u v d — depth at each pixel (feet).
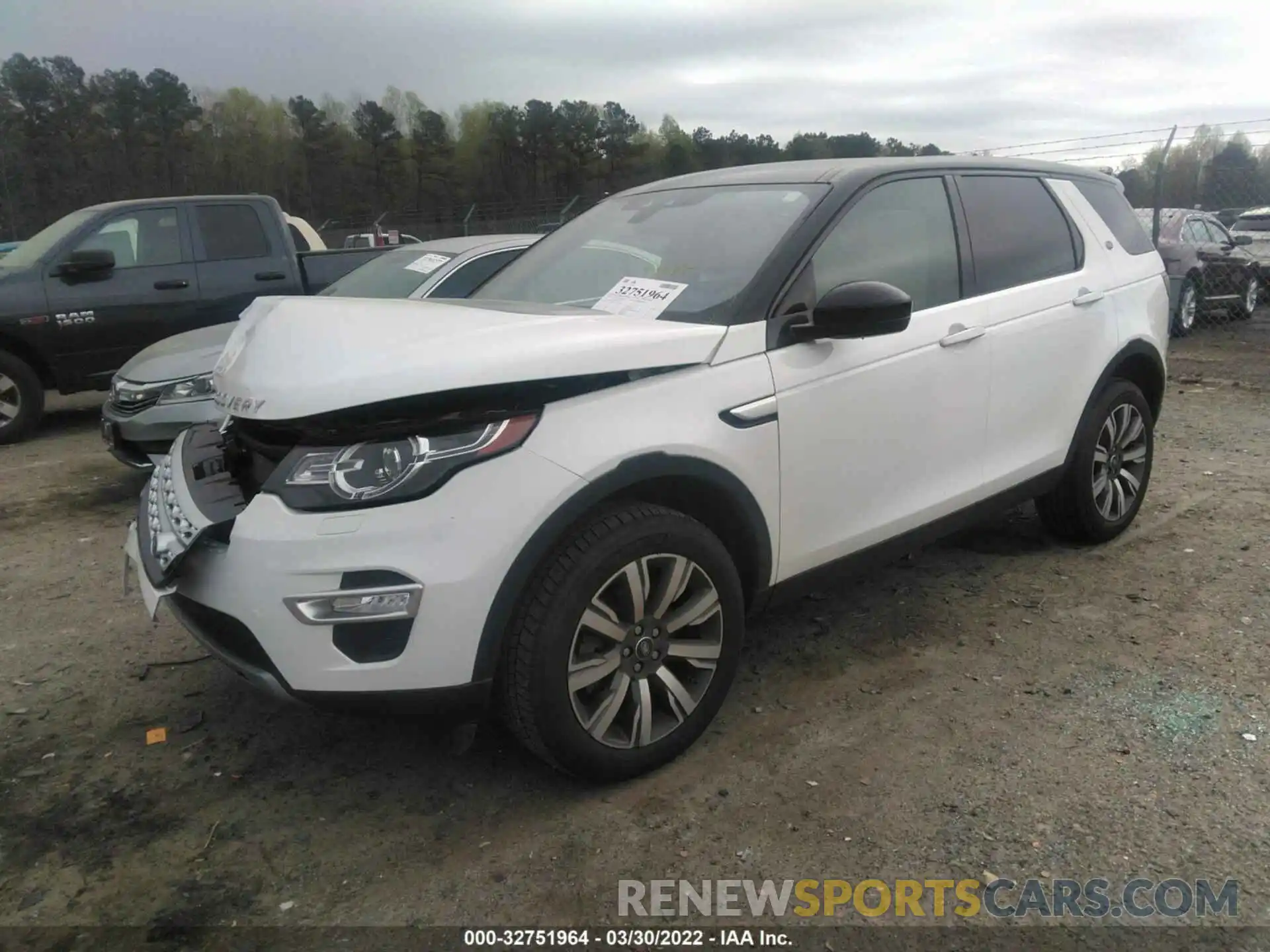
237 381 8.89
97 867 8.41
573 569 8.38
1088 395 13.87
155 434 18.37
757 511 9.73
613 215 12.99
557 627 8.34
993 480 12.55
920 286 11.59
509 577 8.05
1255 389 27.71
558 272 12.05
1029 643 11.95
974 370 11.91
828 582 10.89
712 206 11.79
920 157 12.39
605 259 11.75
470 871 8.20
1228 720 10.03
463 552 7.83
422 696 8.05
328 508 7.86
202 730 10.68
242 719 10.87
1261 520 16.05
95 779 9.75
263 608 7.96
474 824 8.81
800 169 11.99
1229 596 13.07
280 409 8.13
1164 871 7.88
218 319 27.58
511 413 8.18
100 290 26.13
